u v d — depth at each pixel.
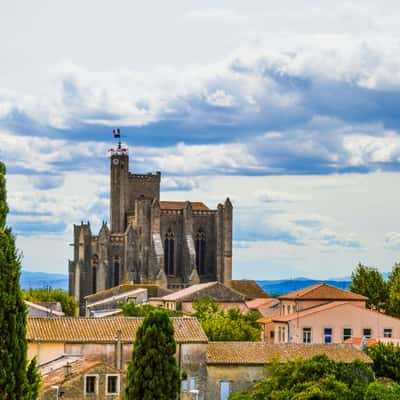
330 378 177.75
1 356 118.56
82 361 188.12
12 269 120.12
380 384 180.50
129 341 199.62
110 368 176.75
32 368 122.44
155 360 165.25
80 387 174.88
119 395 176.62
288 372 185.88
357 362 192.25
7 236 120.56
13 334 119.62
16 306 120.31
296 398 171.00
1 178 119.06
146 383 164.38
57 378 178.00
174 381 166.00
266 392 182.88
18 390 119.75
